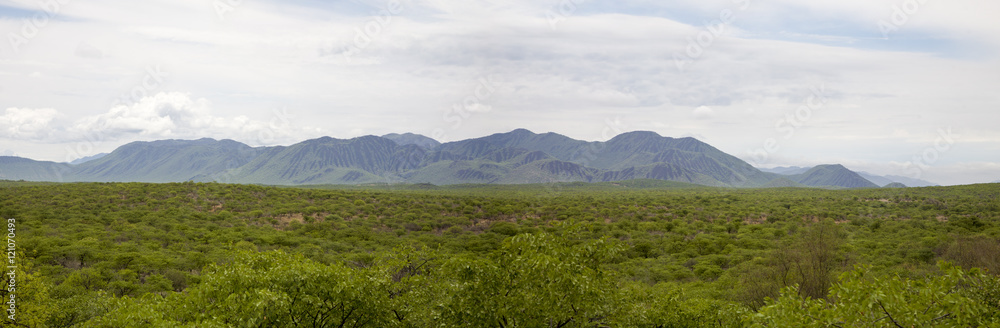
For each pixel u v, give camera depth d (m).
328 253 64.06
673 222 94.44
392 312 15.28
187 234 73.75
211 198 109.94
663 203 138.38
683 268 55.41
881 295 8.44
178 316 14.48
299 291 13.27
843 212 104.25
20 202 90.38
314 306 13.03
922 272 38.00
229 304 13.03
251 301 12.48
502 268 13.44
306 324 13.40
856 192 162.62
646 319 16.67
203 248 63.41
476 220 103.00
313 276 13.47
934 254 50.22
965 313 8.42
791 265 33.59
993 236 53.72
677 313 18.78
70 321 23.62
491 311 12.79
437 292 14.30
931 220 84.31
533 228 88.38
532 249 13.59
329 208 109.12
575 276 12.66
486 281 13.15
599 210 119.44
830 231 35.25
